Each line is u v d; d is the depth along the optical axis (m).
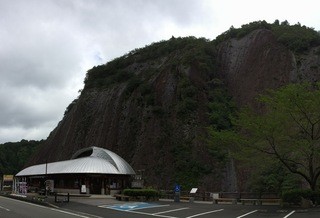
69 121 100.88
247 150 30.58
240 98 75.56
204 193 44.06
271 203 33.22
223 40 93.94
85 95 102.75
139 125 75.62
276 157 30.41
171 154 63.31
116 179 49.12
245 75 79.94
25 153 131.62
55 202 32.72
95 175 47.81
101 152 52.25
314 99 27.89
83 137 90.25
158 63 101.88
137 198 36.59
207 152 61.16
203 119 68.50
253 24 93.19
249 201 35.41
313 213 22.42
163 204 31.81
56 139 101.12
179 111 69.75
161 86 80.06
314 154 28.39
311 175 29.48
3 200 39.09
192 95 72.56
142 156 67.06
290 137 29.11
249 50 84.62
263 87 74.12
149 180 60.91
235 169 56.84
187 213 24.05
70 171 48.25
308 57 76.19
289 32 84.88
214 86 78.31
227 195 41.38
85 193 44.69
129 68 107.56
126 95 87.31
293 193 27.45
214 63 85.88
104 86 102.06
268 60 78.88
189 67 78.88
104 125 85.94
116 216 22.39
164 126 69.56
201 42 95.75
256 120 29.30
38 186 59.41
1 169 114.69
